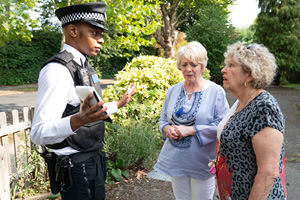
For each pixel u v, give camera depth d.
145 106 4.64
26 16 4.93
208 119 2.10
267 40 18.73
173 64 5.57
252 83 1.45
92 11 1.61
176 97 2.29
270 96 1.37
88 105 1.16
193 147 2.11
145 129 4.23
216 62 17.05
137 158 3.84
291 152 4.80
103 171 1.77
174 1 16.41
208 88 2.18
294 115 8.45
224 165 1.51
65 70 1.47
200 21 17.09
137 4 5.51
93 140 1.63
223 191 1.53
